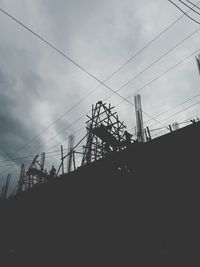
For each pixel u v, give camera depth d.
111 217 12.04
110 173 13.13
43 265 13.98
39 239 15.36
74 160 16.22
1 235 18.03
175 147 10.98
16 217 18.03
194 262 8.59
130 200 11.65
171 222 9.85
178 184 10.36
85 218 13.30
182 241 9.20
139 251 10.19
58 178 15.80
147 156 11.84
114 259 10.85
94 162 14.00
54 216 15.28
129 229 11.02
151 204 10.82
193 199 9.67
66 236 13.80
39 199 16.91
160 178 11.03
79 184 14.50
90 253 11.98
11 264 15.84
